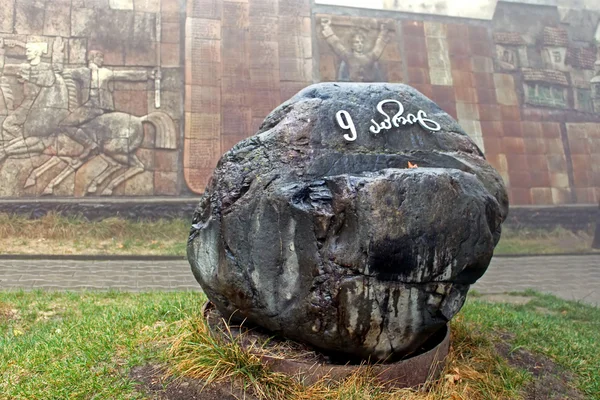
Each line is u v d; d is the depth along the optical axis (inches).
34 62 434.0
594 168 573.6
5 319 213.9
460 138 156.9
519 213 525.0
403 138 148.1
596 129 585.6
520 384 148.9
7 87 428.1
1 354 155.6
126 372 135.9
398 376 130.5
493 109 552.4
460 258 126.8
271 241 128.9
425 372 135.7
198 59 469.4
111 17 456.8
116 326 173.2
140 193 444.1
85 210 421.7
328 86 154.5
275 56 488.1
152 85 457.4
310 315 124.2
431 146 150.1
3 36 431.8
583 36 610.9
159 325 168.9
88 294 263.3
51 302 242.8
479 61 558.9
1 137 422.9
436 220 122.8
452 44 553.0
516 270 407.2
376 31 528.1
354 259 119.8
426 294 126.6
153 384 130.2
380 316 123.7
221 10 481.7
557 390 152.8
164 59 463.5
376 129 145.6
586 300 327.3
